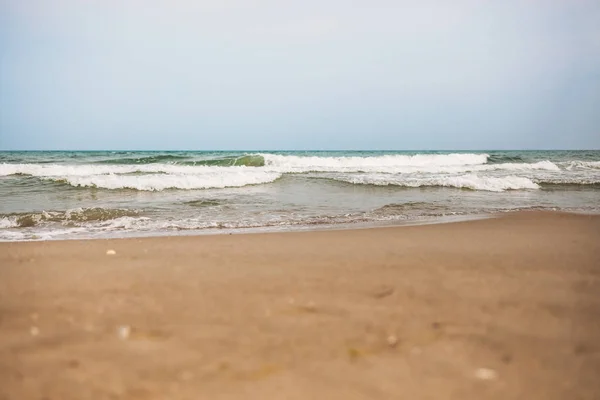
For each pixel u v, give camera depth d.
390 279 3.63
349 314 2.78
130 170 19.70
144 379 1.95
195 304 3.00
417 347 2.27
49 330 2.52
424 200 11.39
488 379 1.94
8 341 2.36
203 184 14.12
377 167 22.91
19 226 7.66
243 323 2.63
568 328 2.54
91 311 2.86
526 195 12.69
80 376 1.97
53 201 10.81
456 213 9.20
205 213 9.16
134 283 3.54
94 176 15.95
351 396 1.81
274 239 5.89
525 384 1.90
